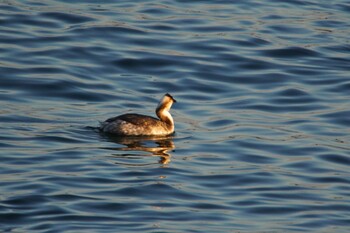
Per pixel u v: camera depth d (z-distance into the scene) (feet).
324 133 80.28
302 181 68.59
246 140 77.20
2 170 66.80
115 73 93.66
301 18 111.96
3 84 87.97
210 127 80.69
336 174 70.38
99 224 57.52
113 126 76.43
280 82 93.97
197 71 95.30
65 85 88.69
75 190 63.26
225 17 110.83
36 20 104.53
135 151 72.79
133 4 113.50
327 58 100.53
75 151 71.67
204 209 61.46
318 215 61.72
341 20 111.86
